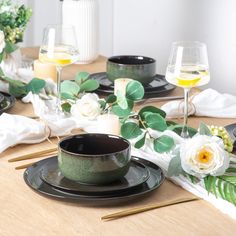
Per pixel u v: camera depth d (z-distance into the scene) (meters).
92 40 2.93
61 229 1.32
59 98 2.14
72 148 1.54
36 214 1.38
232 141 1.69
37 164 1.59
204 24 3.72
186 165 1.49
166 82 2.52
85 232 1.31
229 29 3.58
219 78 3.75
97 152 1.56
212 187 1.46
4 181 1.57
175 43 1.88
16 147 1.82
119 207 1.42
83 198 1.40
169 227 1.33
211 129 1.67
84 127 1.97
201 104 2.19
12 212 1.39
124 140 1.53
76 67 2.88
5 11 2.51
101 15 4.27
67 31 2.15
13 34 2.51
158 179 1.51
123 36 4.25
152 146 1.73
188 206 1.43
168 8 3.90
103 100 1.96
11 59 2.57
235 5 3.51
